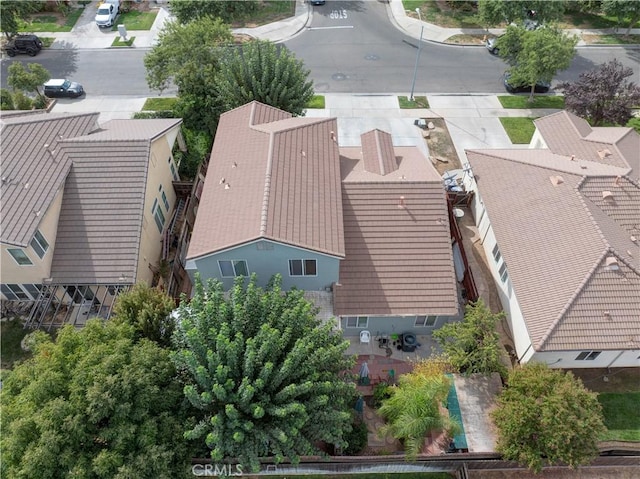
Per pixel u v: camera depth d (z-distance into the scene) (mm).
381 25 53656
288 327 18484
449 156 37406
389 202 26203
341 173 28031
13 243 22453
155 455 16109
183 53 36344
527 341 23281
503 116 41344
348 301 24047
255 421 17672
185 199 33344
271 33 51844
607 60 48344
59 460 15625
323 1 56594
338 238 22812
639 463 21281
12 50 47719
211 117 36438
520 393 20312
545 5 46625
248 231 21797
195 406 17453
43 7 55219
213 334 17797
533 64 38531
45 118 28750
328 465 20281
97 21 51750
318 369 18797
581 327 22016
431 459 20156
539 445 19188
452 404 22188
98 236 25516
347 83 44875
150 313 20062
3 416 16734
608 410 23266
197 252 22203
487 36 51344
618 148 29609
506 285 26531
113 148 27469
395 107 42062
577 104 36375
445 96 43500
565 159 29938
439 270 24781
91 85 44500
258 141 26828
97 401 15945
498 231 26984
